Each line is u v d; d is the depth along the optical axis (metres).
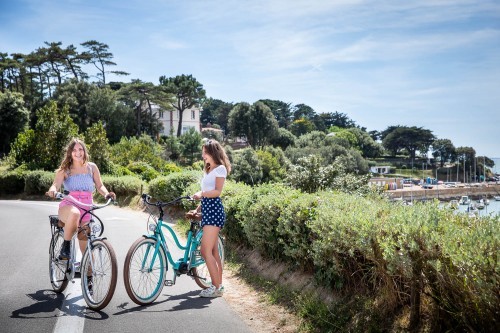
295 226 6.07
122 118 84.75
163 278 5.81
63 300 5.69
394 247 3.93
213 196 5.75
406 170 165.00
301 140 115.06
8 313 5.17
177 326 4.86
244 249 8.52
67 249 5.66
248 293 6.38
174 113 109.25
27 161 37.78
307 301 5.29
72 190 5.88
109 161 39.97
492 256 3.22
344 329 4.54
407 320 4.09
